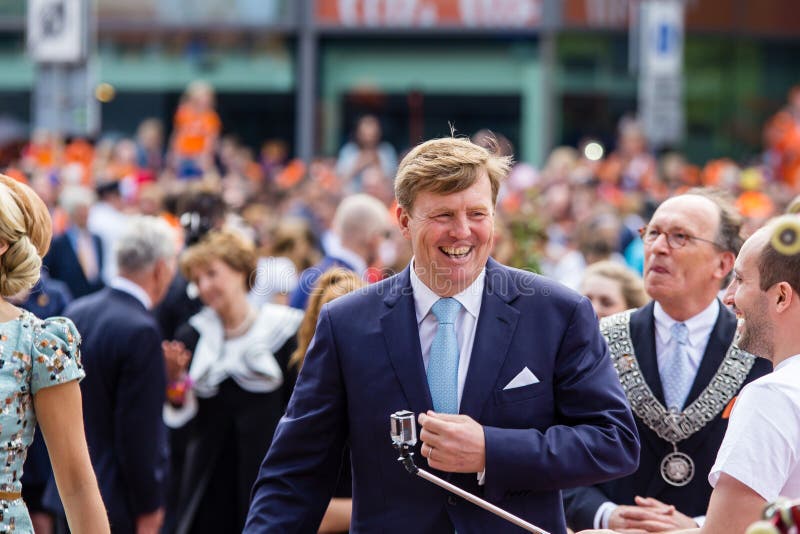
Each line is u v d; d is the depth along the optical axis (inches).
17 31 814.5
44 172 532.7
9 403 147.7
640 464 187.2
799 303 138.7
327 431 157.3
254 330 247.3
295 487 156.7
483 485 148.9
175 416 248.2
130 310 238.8
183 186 406.0
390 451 152.6
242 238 250.8
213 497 245.8
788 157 836.6
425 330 155.6
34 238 155.8
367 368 153.8
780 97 915.4
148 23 839.1
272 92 856.3
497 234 302.0
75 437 153.6
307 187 595.8
